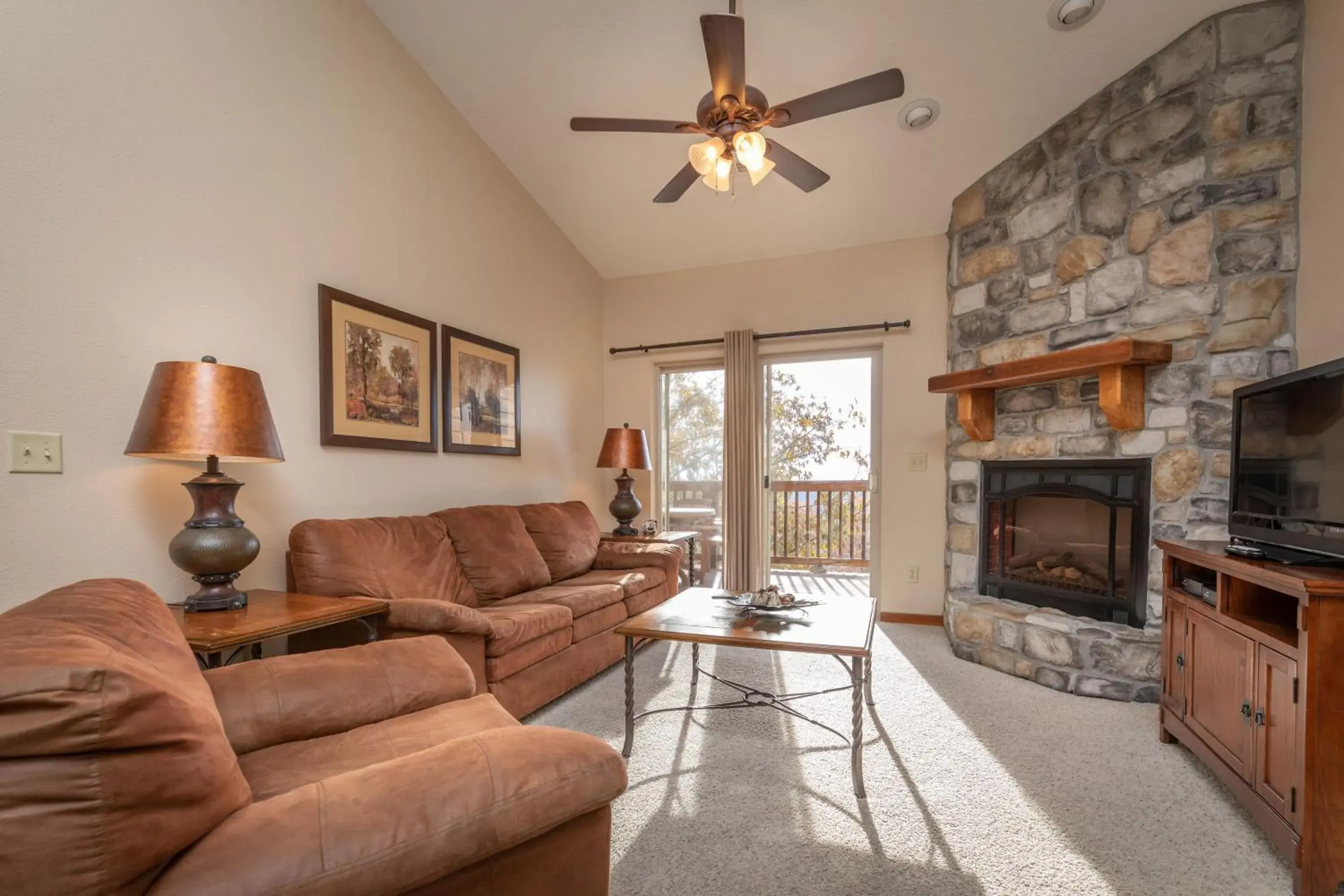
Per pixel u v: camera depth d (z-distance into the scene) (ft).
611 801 3.40
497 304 12.29
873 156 11.37
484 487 11.86
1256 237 8.05
